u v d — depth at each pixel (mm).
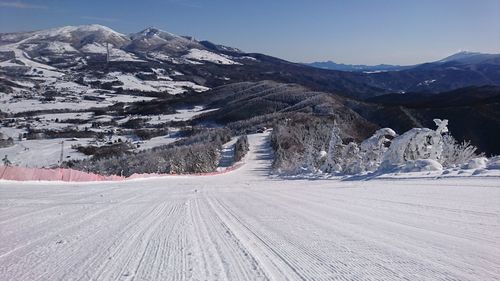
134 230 6312
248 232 6020
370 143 24016
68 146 154750
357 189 12602
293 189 14578
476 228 5746
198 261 4430
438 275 3752
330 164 29562
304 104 181500
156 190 15688
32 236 5855
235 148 108125
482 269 3889
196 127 185125
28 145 157875
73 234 6000
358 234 5625
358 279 3715
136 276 3908
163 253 4801
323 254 4602
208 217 7668
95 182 25000
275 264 4262
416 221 6461
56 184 20328
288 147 98438
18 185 17891
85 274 3980
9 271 4086
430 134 19734
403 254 4500
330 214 7551
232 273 3979
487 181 11227
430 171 16078
